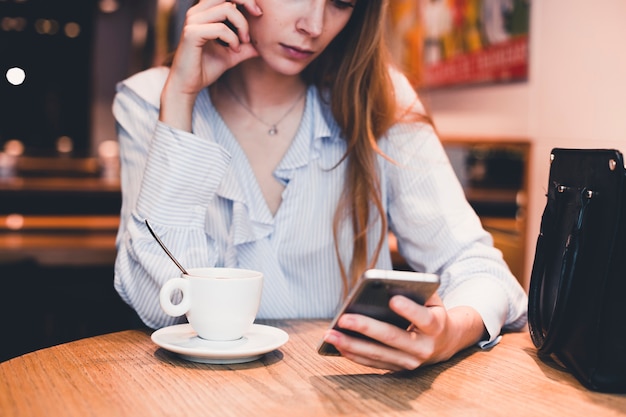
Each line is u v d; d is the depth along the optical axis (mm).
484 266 1329
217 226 1420
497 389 960
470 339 1134
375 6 1402
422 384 975
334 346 987
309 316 1495
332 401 896
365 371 1024
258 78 1455
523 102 2523
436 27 3354
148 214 1259
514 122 2594
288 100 1491
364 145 1454
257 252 1426
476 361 1097
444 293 1346
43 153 6910
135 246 1255
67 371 988
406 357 966
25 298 2564
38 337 2730
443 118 3316
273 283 1434
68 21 6715
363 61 1419
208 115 1452
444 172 1479
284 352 1108
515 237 2635
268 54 1317
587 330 953
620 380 938
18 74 6699
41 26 6656
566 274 996
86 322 2838
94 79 7020
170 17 4969
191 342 1075
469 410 876
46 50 6777
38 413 832
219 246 1430
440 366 1063
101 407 854
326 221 1477
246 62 1452
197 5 1326
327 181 1477
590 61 2098
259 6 1290
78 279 2861
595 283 943
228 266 1409
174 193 1255
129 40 7047
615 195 913
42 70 6812
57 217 4027
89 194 4441
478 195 3438
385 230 1467
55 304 2793
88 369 999
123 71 7082
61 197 4395
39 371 985
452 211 1437
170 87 1287
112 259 2762
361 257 1479
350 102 1441
